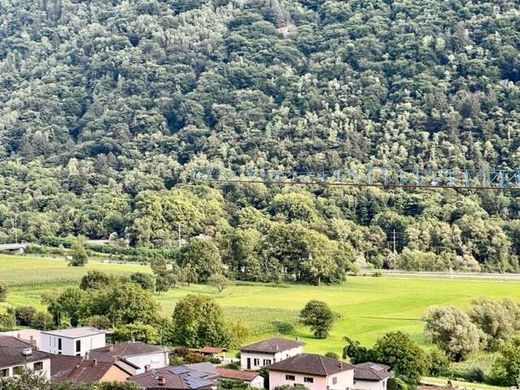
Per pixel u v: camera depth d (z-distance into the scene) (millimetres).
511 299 193125
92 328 156750
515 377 146250
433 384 144625
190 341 165250
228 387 127688
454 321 170125
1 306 196125
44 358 124375
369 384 135000
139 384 119188
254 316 194000
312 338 179750
